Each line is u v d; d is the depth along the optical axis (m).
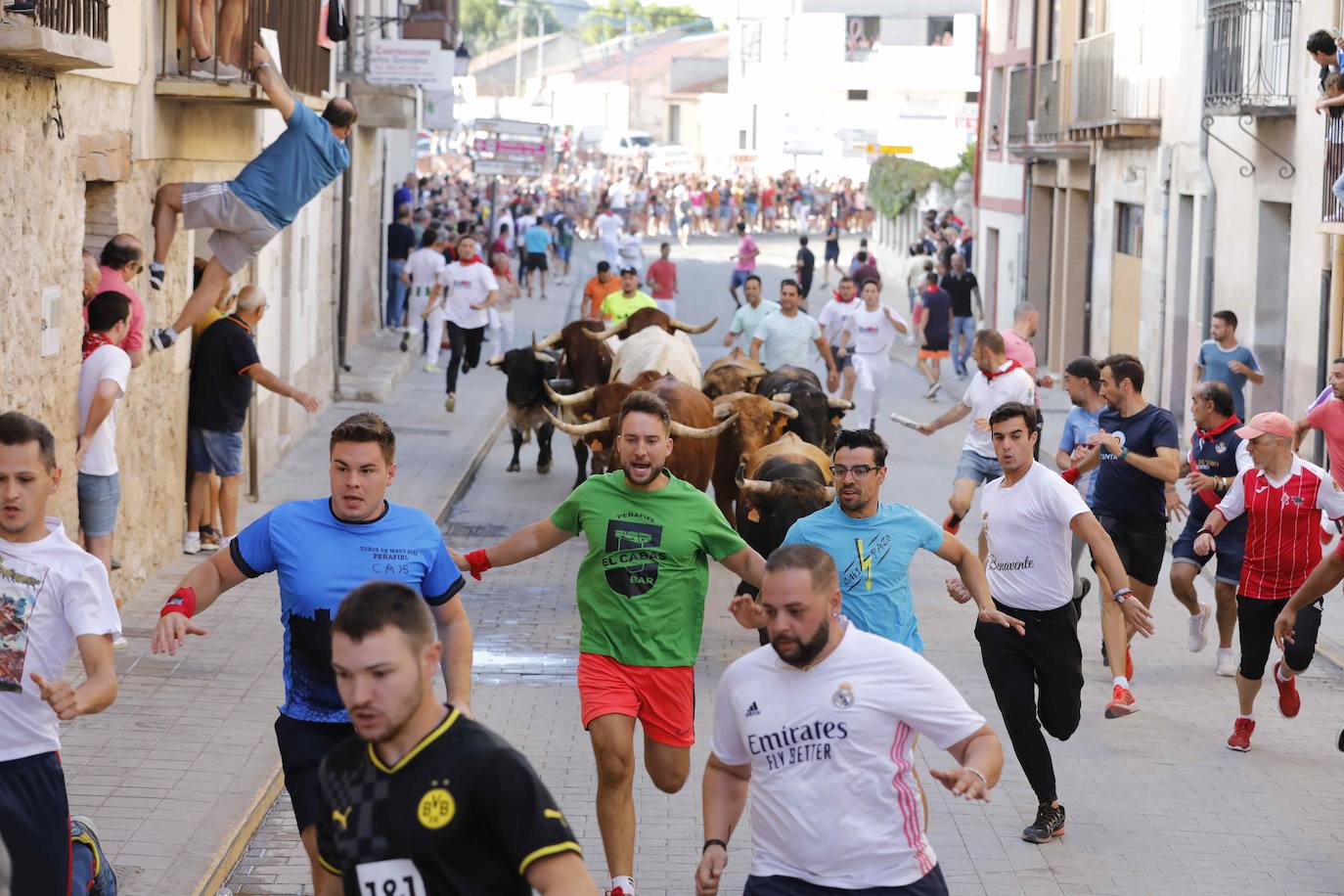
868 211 74.38
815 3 86.06
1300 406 21.53
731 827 6.28
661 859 9.08
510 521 18.83
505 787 4.61
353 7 28.44
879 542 8.27
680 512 8.11
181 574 14.91
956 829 9.66
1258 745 11.35
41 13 10.60
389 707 4.55
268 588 14.63
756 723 6.04
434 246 33.16
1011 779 10.59
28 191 11.14
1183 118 26.75
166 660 12.18
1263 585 10.95
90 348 12.33
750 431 14.65
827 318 24.12
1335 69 19.25
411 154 45.88
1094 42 32.03
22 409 11.05
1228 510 11.22
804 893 5.98
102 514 12.27
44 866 6.58
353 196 30.94
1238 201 23.89
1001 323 42.62
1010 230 41.47
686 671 8.19
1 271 10.64
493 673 12.68
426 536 6.98
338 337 28.69
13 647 6.46
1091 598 15.72
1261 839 9.57
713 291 52.81
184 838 8.76
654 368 17.00
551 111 106.06
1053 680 9.52
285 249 21.95
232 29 15.09
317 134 14.53
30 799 6.54
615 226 53.88
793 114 83.44
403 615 4.58
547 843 4.58
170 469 15.30
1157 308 28.08
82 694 6.31
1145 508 12.61
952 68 85.31
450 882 4.64
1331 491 10.77
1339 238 20.03
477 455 22.64
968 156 53.69
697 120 117.81
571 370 20.97
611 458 13.24
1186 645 14.12
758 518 11.41
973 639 14.04
